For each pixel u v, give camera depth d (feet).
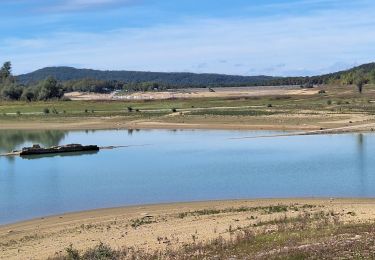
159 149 234.17
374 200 119.85
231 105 472.03
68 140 285.43
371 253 57.47
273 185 142.51
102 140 279.08
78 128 343.46
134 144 256.73
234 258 63.16
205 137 276.21
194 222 99.96
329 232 74.38
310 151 207.82
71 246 79.05
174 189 141.59
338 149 211.00
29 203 130.21
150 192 138.82
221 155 206.18
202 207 118.21
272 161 185.16
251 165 177.78
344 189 134.72
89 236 93.91
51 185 154.81
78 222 108.88
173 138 276.82
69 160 212.23
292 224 87.81
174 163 189.78
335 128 288.30
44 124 368.27
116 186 149.38
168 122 351.46
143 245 82.28
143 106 494.59
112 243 85.97
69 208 123.65
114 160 205.87
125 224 103.19
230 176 158.51
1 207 126.11
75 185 153.69
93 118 389.19
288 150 213.46
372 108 388.57
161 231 93.35
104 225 103.86
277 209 109.50
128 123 355.97
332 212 101.04
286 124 315.17
